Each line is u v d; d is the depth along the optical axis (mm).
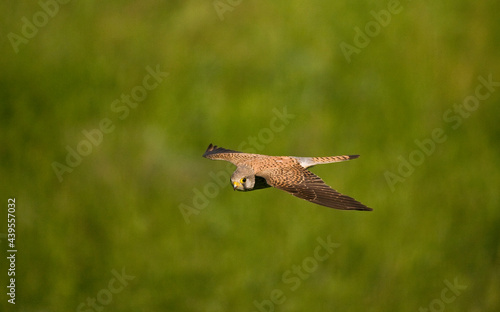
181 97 37188
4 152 37031
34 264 35312
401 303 34406
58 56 38875
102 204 35688
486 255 36375
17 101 37969
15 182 36594
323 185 15328
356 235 34875
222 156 18328
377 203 35844
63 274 34938
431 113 38719
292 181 15531
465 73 39688
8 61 38625
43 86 38406
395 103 38312
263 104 36969
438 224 36219
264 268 34250
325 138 36750
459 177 37625
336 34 39000
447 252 35844
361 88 38188
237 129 36375
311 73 37938
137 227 34875
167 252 34531
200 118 36750
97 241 35062
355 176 36438
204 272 34344
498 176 37375
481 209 36938
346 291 34062
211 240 34656
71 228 35312
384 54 39000
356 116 37719
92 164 36469
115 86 38094
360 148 37094
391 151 37500
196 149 36344
